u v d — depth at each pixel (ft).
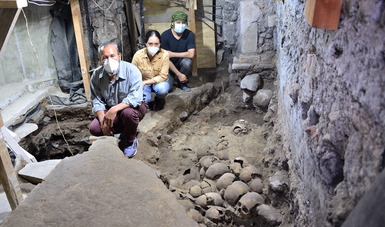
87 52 15.87
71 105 15.96
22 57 16.06
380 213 2.83
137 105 10.69
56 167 7.37
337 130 4.70
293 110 8.56
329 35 5.31
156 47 12.51
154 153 12.19
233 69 15.05
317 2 4.72
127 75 10.67
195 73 16.26
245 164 10.68
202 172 10.96
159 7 16.08
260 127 13.79
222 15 16.03
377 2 3.51
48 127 16.14
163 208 6.21
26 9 15.44
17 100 15.34
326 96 5.39
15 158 11.15
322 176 5.21
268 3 14.78
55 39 15.74
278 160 10.20
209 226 8.71
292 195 8.08
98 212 6.14
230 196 9.34
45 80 16.65
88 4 15.12
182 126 14.53
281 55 12.11
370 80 3.67
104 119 10.75
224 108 15.65
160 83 13.61
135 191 6.61
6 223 5.96
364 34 3.88
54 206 6.30
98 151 7.93
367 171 3.61
